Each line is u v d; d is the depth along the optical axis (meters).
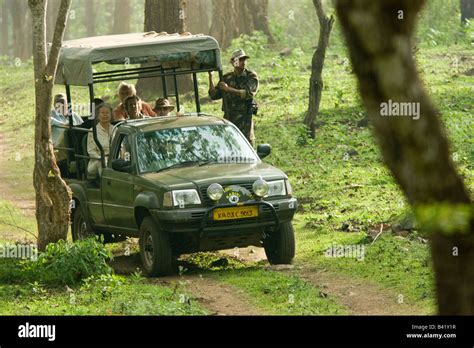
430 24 52.81
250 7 54.84
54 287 13.39
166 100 18.34
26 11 94.88
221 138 15.57
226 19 53.59
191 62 18.81
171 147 15.27
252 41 51.88
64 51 17.14
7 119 45.06
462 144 23.05
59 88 48.44
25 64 69.25
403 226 16.08
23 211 22.94
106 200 15.95
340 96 31.69
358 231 17.00
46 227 15.43
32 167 30.98
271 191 14.39
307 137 27.50
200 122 15.87
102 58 16.33
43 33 15.23
